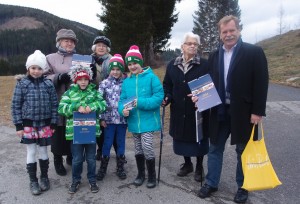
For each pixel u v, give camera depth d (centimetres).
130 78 429
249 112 360
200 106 374
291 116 773
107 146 448
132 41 2192
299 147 553
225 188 411
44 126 409
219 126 380
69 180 447
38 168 488
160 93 413
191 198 387
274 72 1769
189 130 425
